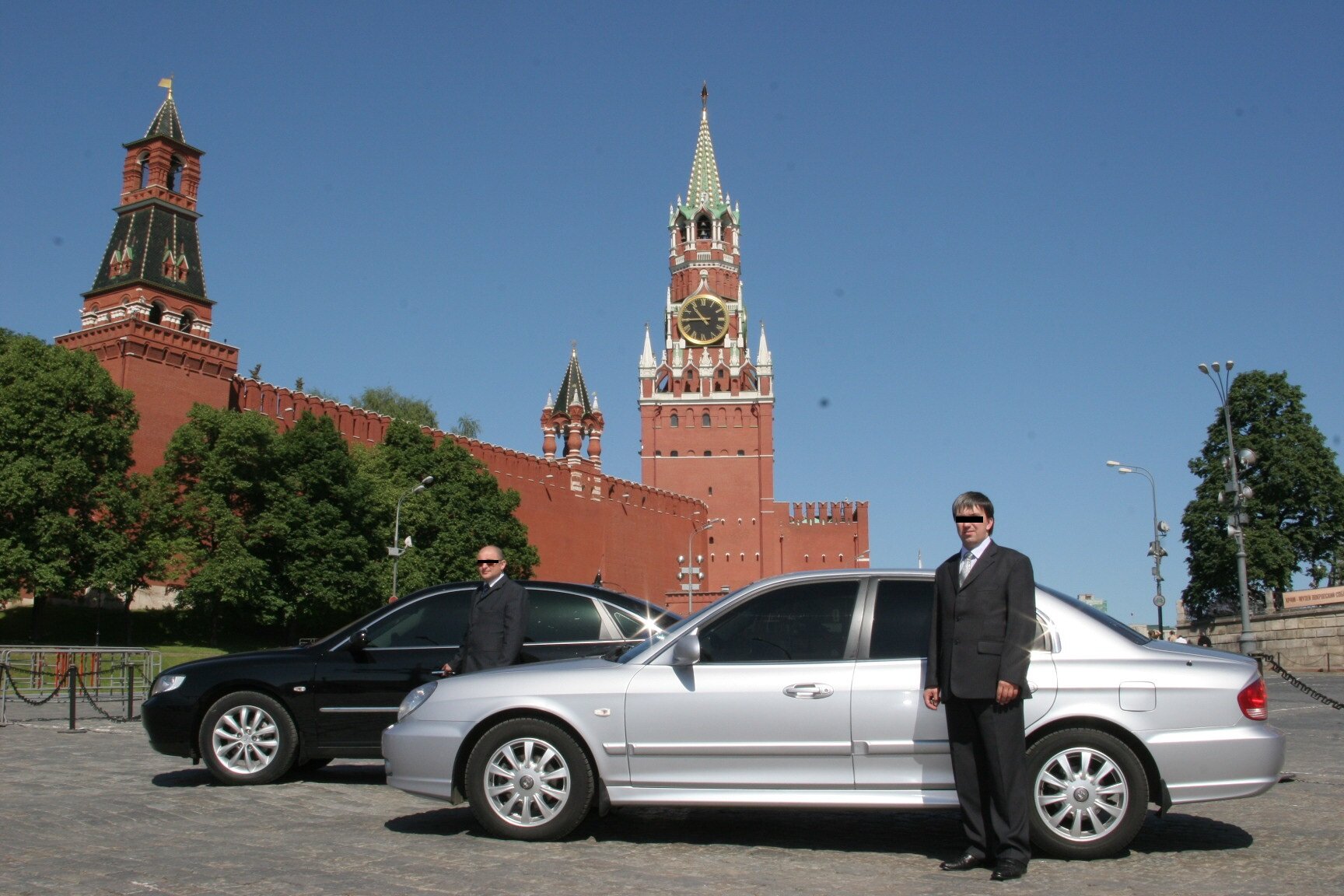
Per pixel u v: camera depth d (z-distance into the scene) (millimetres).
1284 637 42125
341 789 10859
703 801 7996
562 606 11711
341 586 51344
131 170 57156
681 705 8094
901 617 8203
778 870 7332
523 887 6695
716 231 104875
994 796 7250
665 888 6727
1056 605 8172
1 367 44406
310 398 59688
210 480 49062
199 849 7730
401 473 61500
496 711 8320
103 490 44844
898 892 6703
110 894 6438
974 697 7301
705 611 8492
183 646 48500
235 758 11203
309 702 11250
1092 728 7816
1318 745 15086
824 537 98625
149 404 50406
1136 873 7262
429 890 6602
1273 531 59500
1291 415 61781
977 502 7621
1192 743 7719
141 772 12039
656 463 99750
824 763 7922
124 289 54594
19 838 8070
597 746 8156
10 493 42062
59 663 22547
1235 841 8305
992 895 6664
